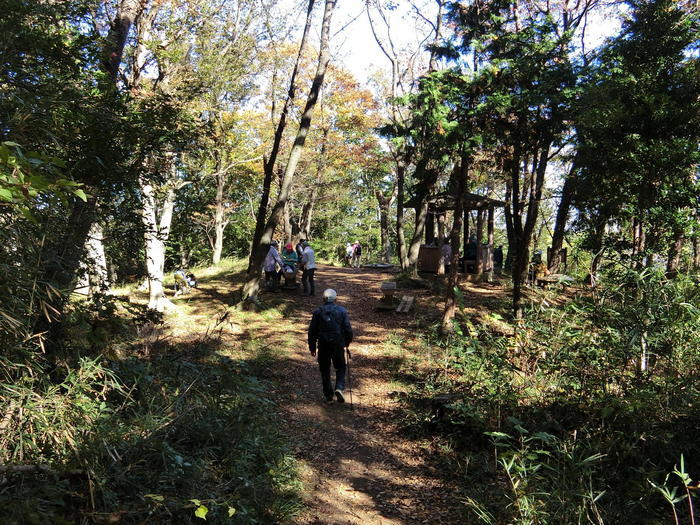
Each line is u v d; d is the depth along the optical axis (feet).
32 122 12.06
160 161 18.78
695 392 14.75
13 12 12.94
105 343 13.15
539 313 19.16
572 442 13.98
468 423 19.26
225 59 43.45
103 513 9.03
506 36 31.35
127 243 18.21
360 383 27.71
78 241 14.05
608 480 13.08
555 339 17.40
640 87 24.94
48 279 11.68
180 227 23.11
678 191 25.18
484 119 30.94
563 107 28.78
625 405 14.10
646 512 11.67
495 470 15.67
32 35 13.32
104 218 16.98
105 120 15.44
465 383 23.65
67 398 10.55
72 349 12.64
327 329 24.13
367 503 15.58
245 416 16.19
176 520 10.70
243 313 40.55
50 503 8.63
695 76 24.02
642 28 28.50
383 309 44.01
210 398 15.02
